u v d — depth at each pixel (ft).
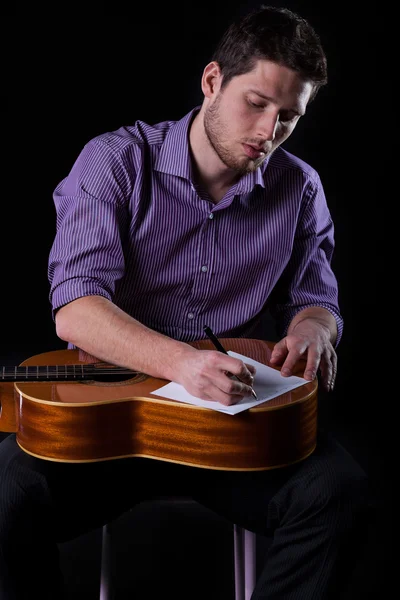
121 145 6.86
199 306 7.12
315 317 7.17
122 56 10.30
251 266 7.12
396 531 8.71
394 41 10.56
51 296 6.65
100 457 5.75
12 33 10.11
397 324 11.25
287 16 6.22
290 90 6.14
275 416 5.65
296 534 5.75
